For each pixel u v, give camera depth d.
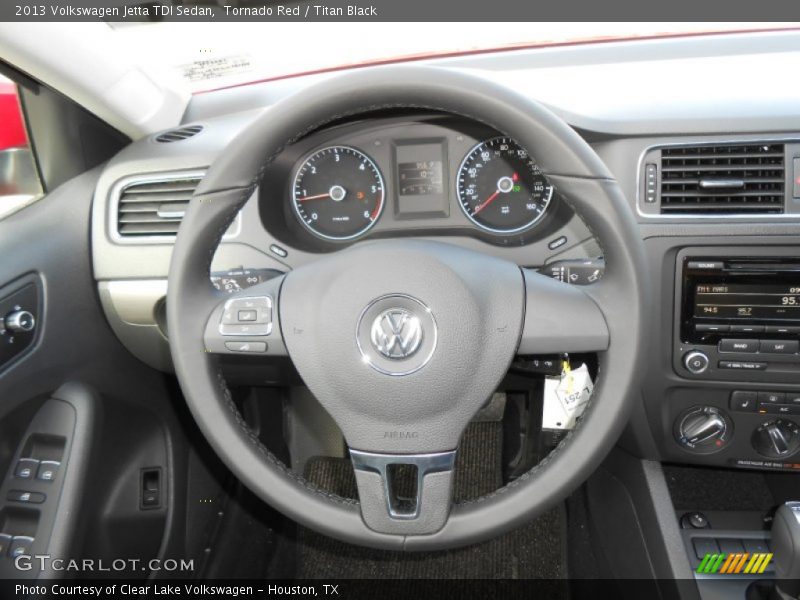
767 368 1.26
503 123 0.85
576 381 1.08
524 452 1.70
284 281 0.97
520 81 1.43
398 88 0.85
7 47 1.25
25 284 1.29
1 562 1.27
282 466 0.96
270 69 1.65
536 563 1.75
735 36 1.48
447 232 1.44
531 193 1.38
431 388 0.89
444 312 0.89
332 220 1.46
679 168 1.25
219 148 1.45
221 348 0.95
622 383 0.88
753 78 1.32
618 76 1.39
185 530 1.61
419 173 1.42
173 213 1.43
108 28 1.39
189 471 1.65
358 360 0.90
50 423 1.37
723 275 1.25
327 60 1.64
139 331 1.51
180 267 0.92
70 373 1.41
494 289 0.92
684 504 1.60
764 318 1.25
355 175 1.43
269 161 0.91
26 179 1.39
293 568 1.80
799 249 1.22
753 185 1.23
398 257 0.91
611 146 1.27
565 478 0.89
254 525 1.76
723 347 1.27
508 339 0.91
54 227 1.39
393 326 0.89
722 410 1.33
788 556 1.11
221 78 1.66
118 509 1.49
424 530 0.92
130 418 1.55
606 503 1.58
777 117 1.21
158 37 1.51
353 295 0.91
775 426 1.32
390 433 0.92
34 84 1.35
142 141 1.56
